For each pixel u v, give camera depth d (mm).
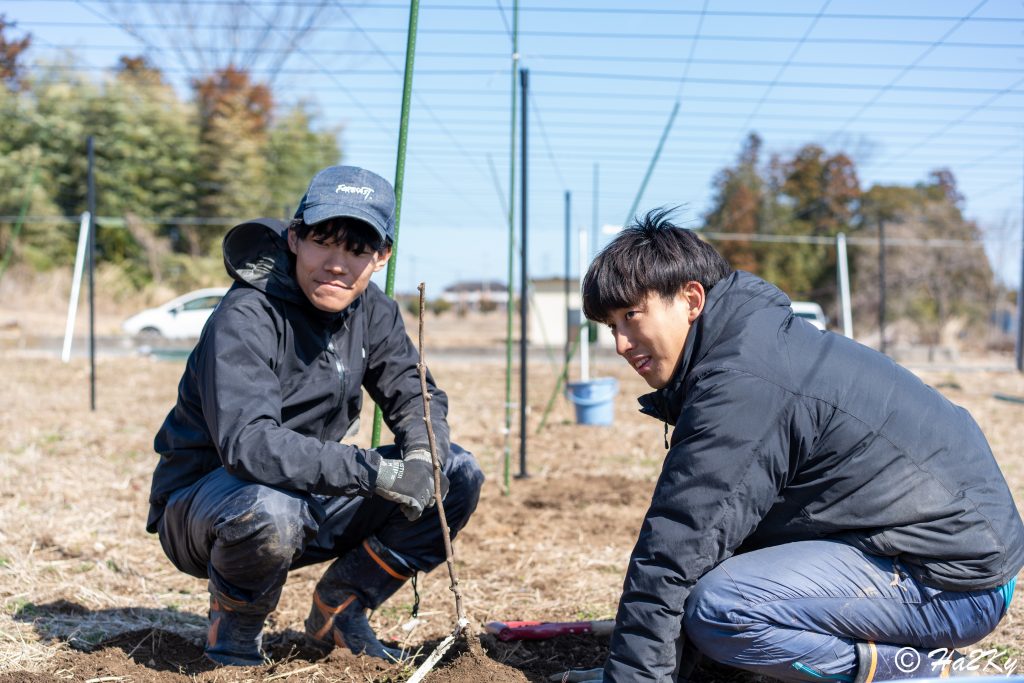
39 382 12312
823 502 2162
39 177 27266
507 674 2414
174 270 29031
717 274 2219
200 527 2398
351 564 2727
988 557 2098
